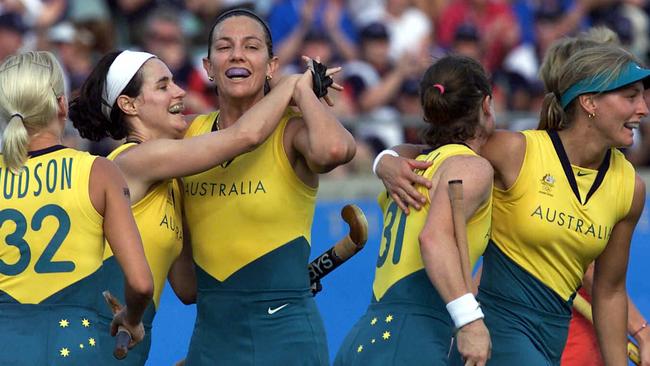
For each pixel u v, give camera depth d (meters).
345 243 19.38
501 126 35.31
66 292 16.17
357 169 34.59
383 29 37.59
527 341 18.17
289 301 18.44
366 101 37.03
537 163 18.20
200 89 35.38
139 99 18.77
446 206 16.77
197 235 18.73
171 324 27.73
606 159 18.61
